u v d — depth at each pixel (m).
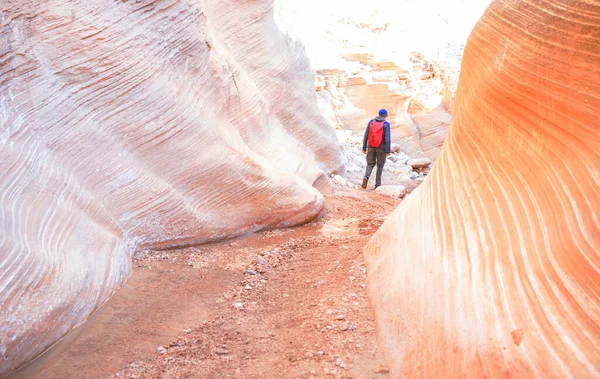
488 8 3.46
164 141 5.44
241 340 3.33
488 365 2.22
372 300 3.58
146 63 5.32
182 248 5.48
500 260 2.56
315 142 10.34
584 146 2.25
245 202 6.16
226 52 7.48
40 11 4.48
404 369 2.68
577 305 2.04
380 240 4.27
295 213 6.59
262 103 8.06
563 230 2.24
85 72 4.71
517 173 2.72
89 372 3.02
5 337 2.94
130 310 3.87
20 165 3.82
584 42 2.30
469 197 3.09
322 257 4.95
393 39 17.14
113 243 4.46
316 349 3.09
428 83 16.20
